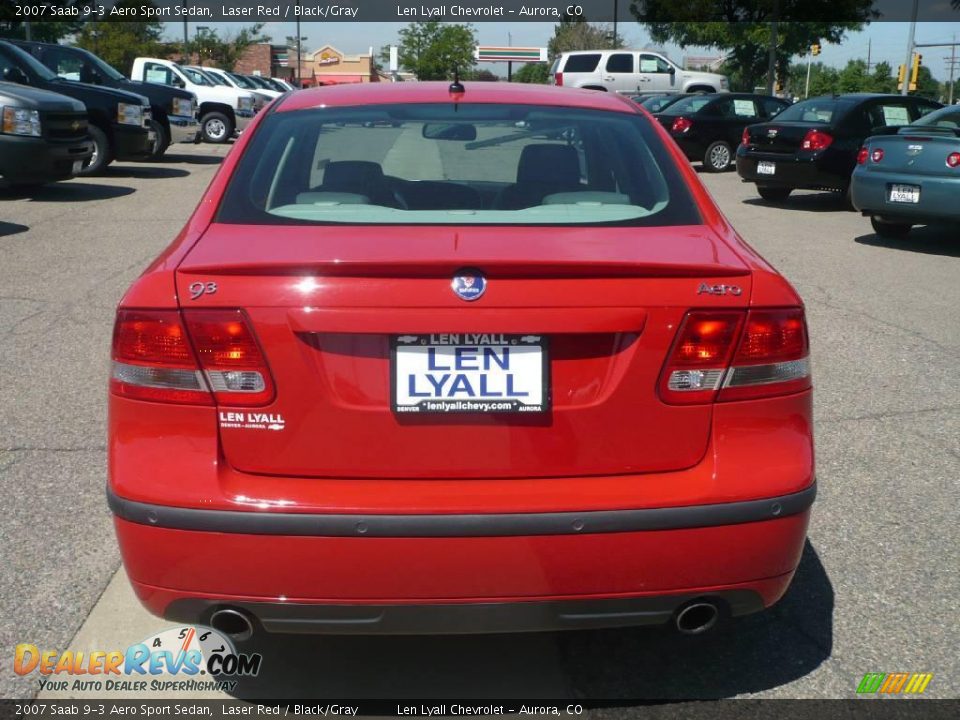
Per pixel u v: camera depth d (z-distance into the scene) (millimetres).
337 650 3074
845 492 4227
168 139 17734
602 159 3182
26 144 11500
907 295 7965
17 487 4086
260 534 2369
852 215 13172
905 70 39188
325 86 3760
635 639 3164
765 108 19906
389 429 2414
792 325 2555
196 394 2418
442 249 2508
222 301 2400
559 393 2443
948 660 3043
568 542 2400
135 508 2410
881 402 5375
